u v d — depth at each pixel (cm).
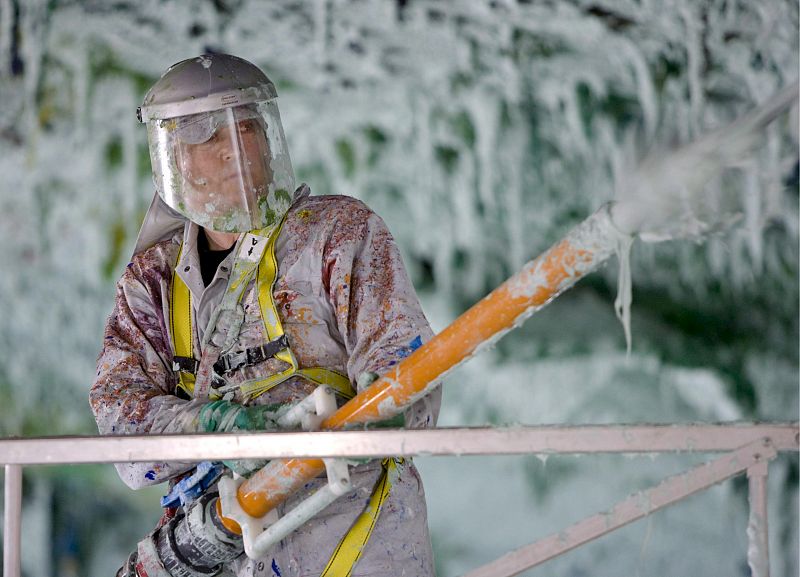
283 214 324
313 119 979
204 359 318
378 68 970
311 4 957
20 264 970
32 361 970
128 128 962
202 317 324
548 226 983
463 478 892
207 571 307
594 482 881
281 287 317
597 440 240
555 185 977
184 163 319
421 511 312
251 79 322
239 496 290
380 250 320
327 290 317
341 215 323
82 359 974
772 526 849
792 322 934
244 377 314
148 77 960
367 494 304
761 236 920
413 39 965
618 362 940
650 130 220
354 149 984
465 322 245
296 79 972
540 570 834
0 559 879
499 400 941
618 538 841
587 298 950
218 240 334
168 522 311
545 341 942
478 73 966
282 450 254
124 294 338
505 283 238
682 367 936
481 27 959
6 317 969
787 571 848
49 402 971
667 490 250
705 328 938
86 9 946
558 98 964
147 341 332
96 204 967
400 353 297
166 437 258
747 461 240
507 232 985
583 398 941
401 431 249
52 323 972
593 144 966
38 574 879
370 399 262
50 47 952
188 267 329
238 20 957
